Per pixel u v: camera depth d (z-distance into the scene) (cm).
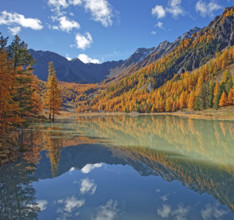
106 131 2641
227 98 6875
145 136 2156
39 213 530
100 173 913
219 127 3055
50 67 4441
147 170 957
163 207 570
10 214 528
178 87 13025
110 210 547
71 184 771
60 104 4497
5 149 1212
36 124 3509
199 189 712
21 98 2116
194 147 1535
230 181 794
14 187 738
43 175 883
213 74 12312
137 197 641
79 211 546
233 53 13300
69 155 1277
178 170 955
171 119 5400
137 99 16262
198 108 7919
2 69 1523
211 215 518
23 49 2009
